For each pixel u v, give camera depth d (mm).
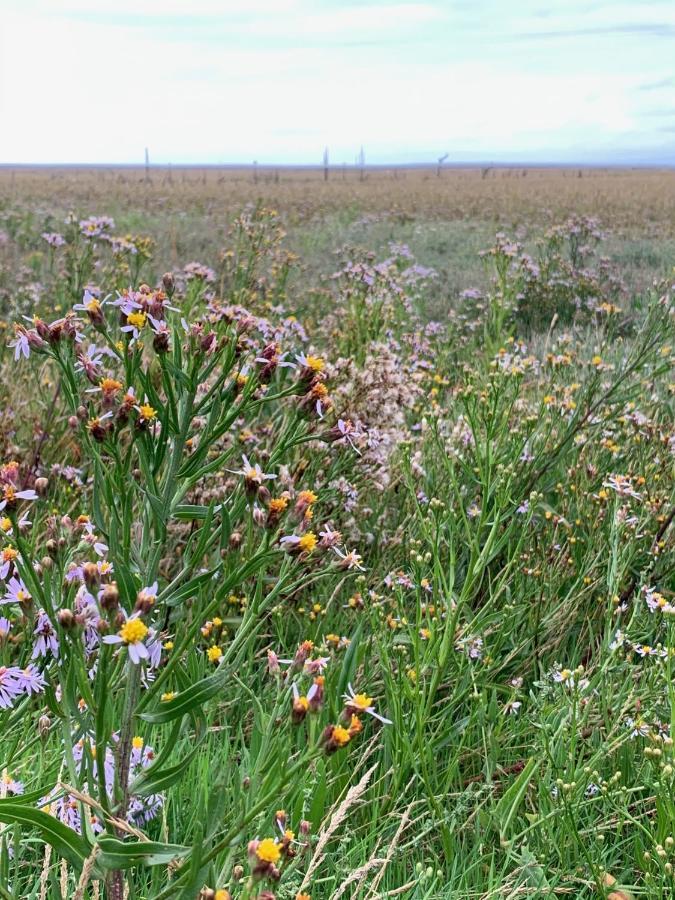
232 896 2102
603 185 62438
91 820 2385
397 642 3676
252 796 1933
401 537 4508
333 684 3145
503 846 2836
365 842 2828
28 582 1947
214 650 3000
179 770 2029
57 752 2938
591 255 15508
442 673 3209
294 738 3148
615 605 3898
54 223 19844
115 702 2379
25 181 56688
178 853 1914
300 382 2357
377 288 8477
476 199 40594
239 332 2287
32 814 1854
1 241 15609
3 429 5211
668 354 5828
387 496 4906
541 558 4578
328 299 10930
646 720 3346
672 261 16578
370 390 4855
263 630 4090
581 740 3441
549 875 2924
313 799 3006
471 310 11102
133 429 2133
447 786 3070
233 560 2164
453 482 3605
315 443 4363
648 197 43094
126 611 2082
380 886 2770
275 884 1741
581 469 5098
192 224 23219
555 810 2875
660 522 4730
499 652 4012
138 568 2229
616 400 5348
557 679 3396
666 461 5316
